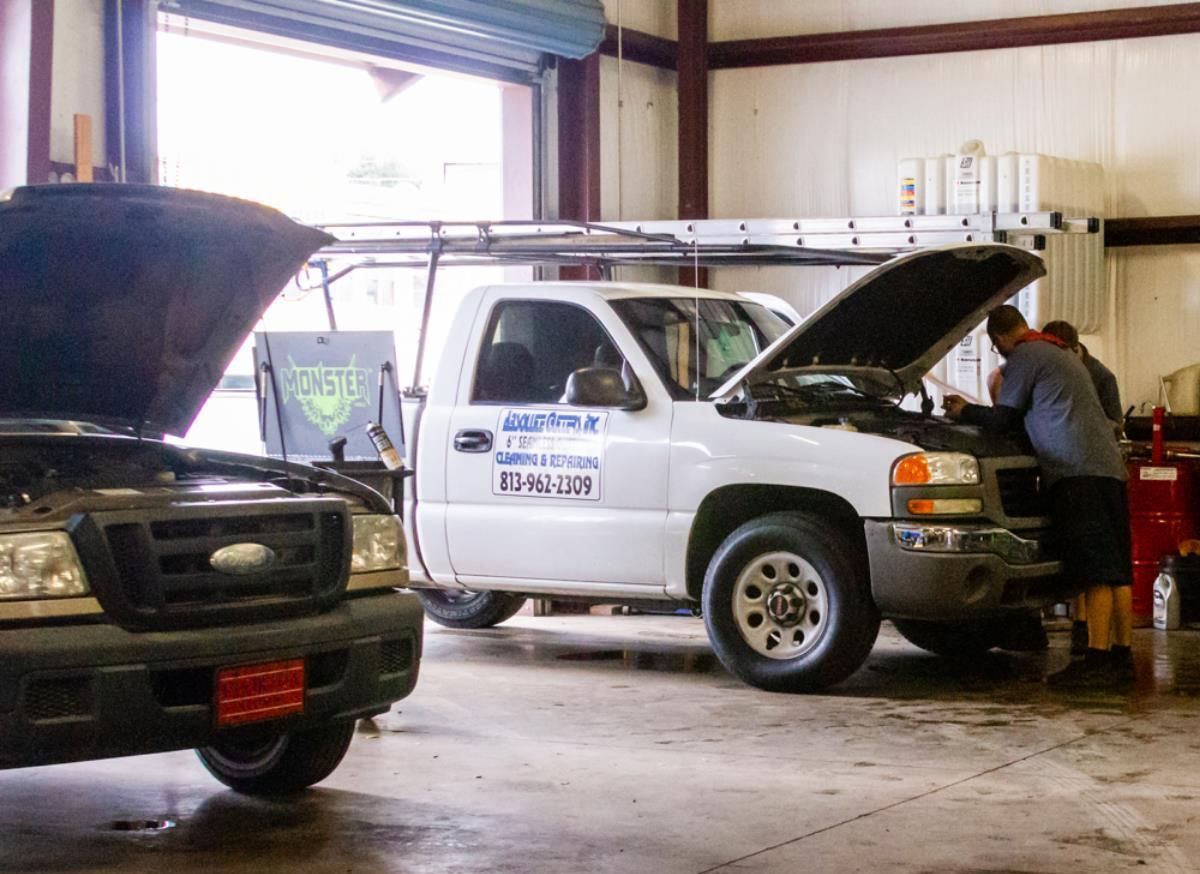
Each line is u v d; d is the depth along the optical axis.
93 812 5.50
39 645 4.40
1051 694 7.76
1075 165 11.55
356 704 5.14
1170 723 7.02
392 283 13.85
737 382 7.93
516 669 8.56
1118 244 12.20
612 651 9.27
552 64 12.68
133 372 5.58
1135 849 4.96
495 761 6.25
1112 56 12.27
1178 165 12.12
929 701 7.56
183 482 5.27
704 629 10.33
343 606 5.17
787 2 13.27
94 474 5.27
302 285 10.45
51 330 5.26
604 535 8.15
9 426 5.67
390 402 7.97
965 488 7.59
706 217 13.44
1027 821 5.31
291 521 5.04
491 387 8.60
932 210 11.37
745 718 7.12
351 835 5.15
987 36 12.52
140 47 9.70
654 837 5.11
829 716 7.17
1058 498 8.26
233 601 4.82
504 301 8.67
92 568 4.55
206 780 6.00
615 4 12.90
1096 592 8.56
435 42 11.80
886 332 8.27
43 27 8.98
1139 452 11.01
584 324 8.47
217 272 5.37
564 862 4.82
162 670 4.61
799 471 7.70
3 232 4.76
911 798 5.63
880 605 7.54
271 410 8.23
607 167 12.92
